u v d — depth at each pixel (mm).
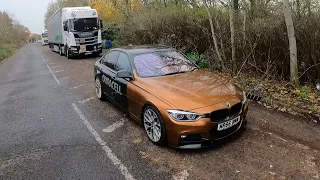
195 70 5297
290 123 4844
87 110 6328
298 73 6719
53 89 8992
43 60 20781
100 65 6762
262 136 4387
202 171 3498
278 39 6973
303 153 3816
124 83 5074
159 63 5262
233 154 3869
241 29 7969
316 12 6352
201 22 9852
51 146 4500
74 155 4145
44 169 3791
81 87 9000
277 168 3484
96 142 4555
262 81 7254
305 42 6402
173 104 3854
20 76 12758
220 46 8906
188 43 10703
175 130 3787
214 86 4367
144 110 4465
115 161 3881
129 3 20594
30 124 5613
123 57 5594
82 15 17797
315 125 4715
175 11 11578
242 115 4195
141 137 4613
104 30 25594
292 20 6398
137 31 14375
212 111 3734
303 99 5816
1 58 28203
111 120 5539
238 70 8203
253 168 3506
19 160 4094
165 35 11805
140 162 3812
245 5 8344
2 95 8578
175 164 3701
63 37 19781
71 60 18438
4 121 5898
